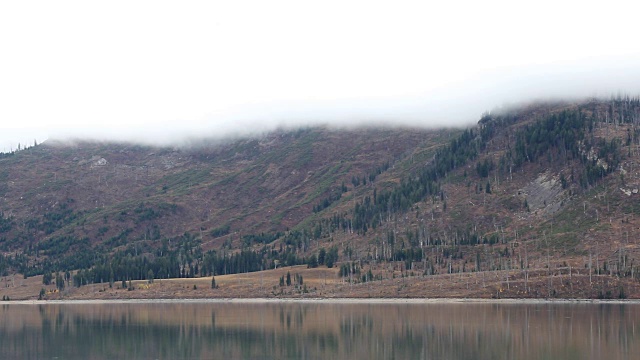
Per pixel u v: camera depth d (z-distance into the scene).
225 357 183.38
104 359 184.88
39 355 193.12
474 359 172.88
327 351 189.38
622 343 192.25
